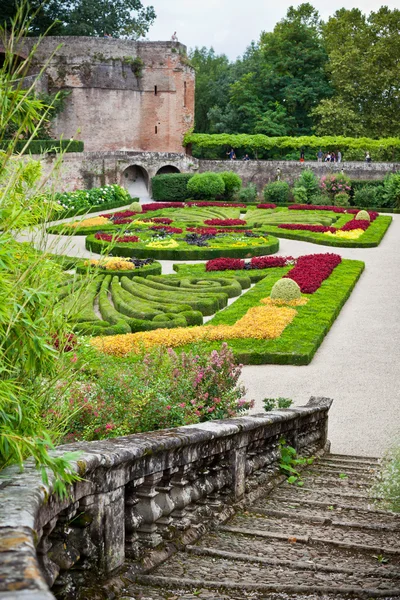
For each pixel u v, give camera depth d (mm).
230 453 6699
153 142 70812
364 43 74562
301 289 25891
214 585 4172
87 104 67562
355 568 4879
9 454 3381
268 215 48562
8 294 3369
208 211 50406
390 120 72688
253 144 68938
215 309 23938
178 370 8828
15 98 3643
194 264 31094
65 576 3680
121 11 77438
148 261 30719
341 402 15500
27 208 3957
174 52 69562
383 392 16109
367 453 12484
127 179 65188
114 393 7719
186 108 71125
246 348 19234
